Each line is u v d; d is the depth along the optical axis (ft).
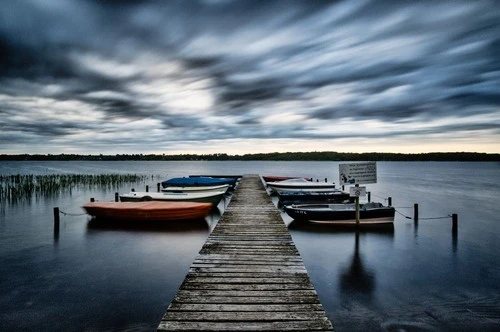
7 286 28.35
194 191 74.59
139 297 26.21
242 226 34.96
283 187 82.07
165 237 44.21
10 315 23.39
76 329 21.65
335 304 25.12
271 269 21.59
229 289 18.39
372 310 24.16
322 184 82.64
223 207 69.46
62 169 321.32
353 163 44.09
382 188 128.36
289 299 17.17
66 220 56.49
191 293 17.84
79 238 44.11
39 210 69.05
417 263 34.94
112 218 51.21
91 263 34.35
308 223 50.08
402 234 46.98
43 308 24.38
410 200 91.15
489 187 132.26
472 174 241.35
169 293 26.94
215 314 15.53
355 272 32.07
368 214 48.01
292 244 27.73
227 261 23.22
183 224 51.16
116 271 31.99
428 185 142.61
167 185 81.97
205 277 20.17
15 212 66.39
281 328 14.40
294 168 331.77
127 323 22.35
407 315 23.44
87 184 130.21
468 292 27.50
